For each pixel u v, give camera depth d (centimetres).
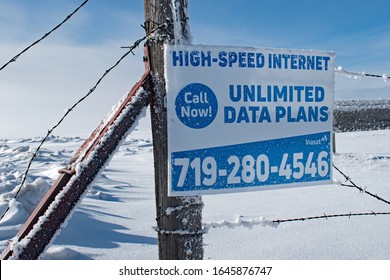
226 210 573
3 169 829
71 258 323
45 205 166
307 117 196
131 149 2030
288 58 192
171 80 177
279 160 192
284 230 438
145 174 1094
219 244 390
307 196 682
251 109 187
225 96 183
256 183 188
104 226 441
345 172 1015
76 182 165
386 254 356
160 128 179
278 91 191
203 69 180
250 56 186
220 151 183
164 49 176
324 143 200
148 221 502
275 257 352
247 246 383
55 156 1383
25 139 3058
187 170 180
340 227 445
